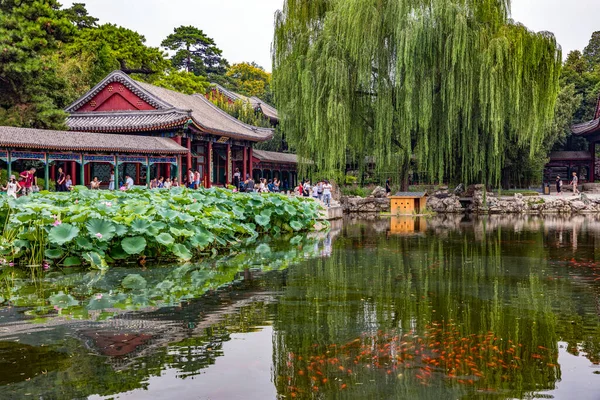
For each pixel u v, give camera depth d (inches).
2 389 205.2
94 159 1221.7
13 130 1109.1
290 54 1246.9
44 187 1226.6
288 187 2261.3
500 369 230.2
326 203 1268.5
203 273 453.1
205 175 1649.9
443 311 327.0
